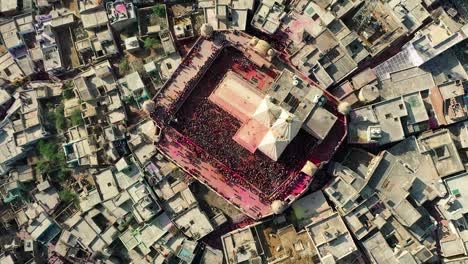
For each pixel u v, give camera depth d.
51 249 66.81
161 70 67.50
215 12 66.19
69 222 66.25
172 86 65.56
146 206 61.97
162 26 69.00
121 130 66.56
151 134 65.75
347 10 64.31
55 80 71.88
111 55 69.62
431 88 61.41
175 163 64.19
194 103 66.00
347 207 59.97
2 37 70.94
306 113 60.72
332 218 59.44
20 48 71.62
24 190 69.25
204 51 65.62
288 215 62.41
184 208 63.53
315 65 62.72
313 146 62.28
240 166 63.50
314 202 62.00
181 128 65.31
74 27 71.38
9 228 69.19
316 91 61.03
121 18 68.00
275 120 60.09
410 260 57.16
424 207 61.09
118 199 63.88
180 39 68.00
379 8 64.38
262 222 62.28
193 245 61.72
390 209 59.28
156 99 65.44
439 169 60.06
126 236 64.44
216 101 64.19
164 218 63.56
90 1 69.25
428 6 63.28
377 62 65.12
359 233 59.00
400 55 63.38
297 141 63.19
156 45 68.88
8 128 69.56
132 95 67.38
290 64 64.00
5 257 66.81
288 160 62.94
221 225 64.19
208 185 63.22
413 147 61.62
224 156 63.81
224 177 63.28
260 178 62.84
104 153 66.38
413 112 61.47
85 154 66.62
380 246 58.59
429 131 61.50
